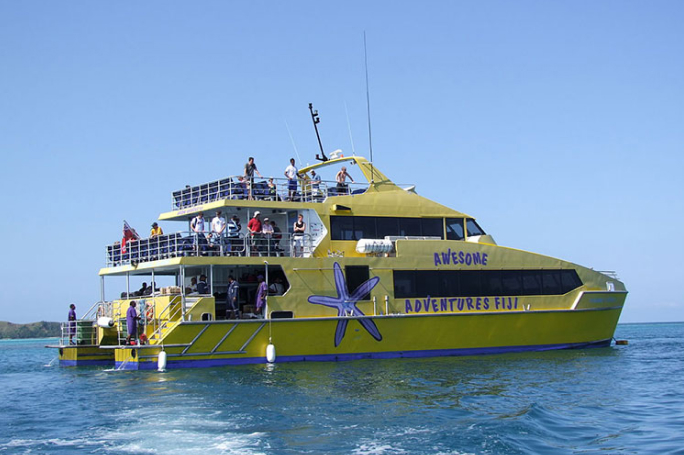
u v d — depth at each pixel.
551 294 29.66
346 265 26.33
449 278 27.88
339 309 26.05
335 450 13.12
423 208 29.06
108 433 14.62
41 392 20.91
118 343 26.61
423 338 27.22
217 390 19.38
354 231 27.61
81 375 25.44
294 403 17.41
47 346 30.42
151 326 25.23
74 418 16.39
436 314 27.22
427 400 17.95
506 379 21.72
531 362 25.92
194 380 21.22
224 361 24.33
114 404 17.81
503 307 28.59
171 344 23.66
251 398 18.11
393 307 26.83
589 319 30.58
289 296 25.41
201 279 27.56
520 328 28.95
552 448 13.59
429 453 12.97
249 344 24.70
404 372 22.88
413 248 27.47
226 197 26.92
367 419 15.62
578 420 16.11
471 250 28.42
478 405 17.41
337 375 22.17
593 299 30.45
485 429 14.59
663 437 14.50
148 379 21.73
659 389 20.28
